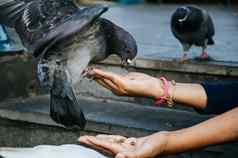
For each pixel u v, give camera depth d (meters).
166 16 7.65
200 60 3.90
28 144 3.73
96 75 2.14
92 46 1.71
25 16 1.65
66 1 1.67
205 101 2.19
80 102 3.93
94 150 1.85
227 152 3.07
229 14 8.02
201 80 3.74
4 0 1.70
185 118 3.58
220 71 3.66
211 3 10.23
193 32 3.86
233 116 1.84
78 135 3.54
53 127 3.62
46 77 1.72
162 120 3.52
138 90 2.18
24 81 4.05
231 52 4.41
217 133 1.84
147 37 5.33
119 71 3.90
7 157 1.68
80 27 1.57
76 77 1.72
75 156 1.71
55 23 1.62
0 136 3.80
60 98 1.71
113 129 3.39
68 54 1.68
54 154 1.71
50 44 1.61
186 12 3.89
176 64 3.78
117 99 3.96
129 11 8.48
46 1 1.66
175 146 1.87
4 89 3.95
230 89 2.20
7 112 3.75
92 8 1.60
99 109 3.76
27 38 1.64
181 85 2.23
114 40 1.83
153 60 3.83
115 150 1.86
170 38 5.27
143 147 1.85
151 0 10.41
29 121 3.68
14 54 3.97
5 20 1.68
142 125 3.40
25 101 3.97
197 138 1.86
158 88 2.20
